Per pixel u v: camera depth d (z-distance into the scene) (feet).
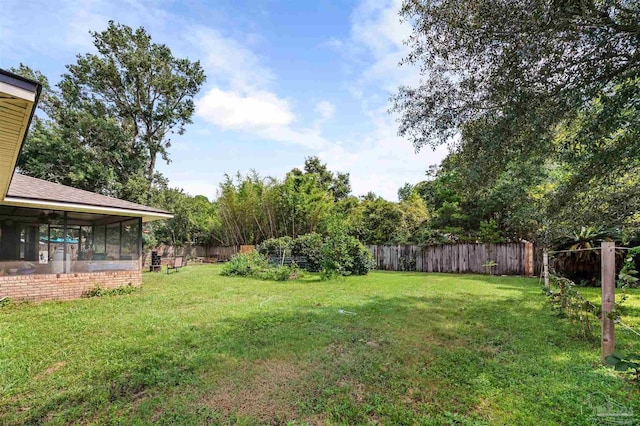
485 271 42.50
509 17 12.23
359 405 8.80
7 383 10.31
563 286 17.48
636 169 16.55
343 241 40.19
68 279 26.96
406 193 95.45
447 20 14.40
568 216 18.99
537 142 14.53
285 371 11.02
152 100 69.87
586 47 12.12
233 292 28.04
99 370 11.27
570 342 13.52
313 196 60.13
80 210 29.12
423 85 17.67
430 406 8.68
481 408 8.52
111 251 32.48
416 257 48.62
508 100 13.57
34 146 56.24
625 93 11.43
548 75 12.90
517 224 40.78
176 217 73.67
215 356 12.42
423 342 13.83
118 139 63.72
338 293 26.73
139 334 15.43
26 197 25.22
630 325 15.55
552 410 8.29
